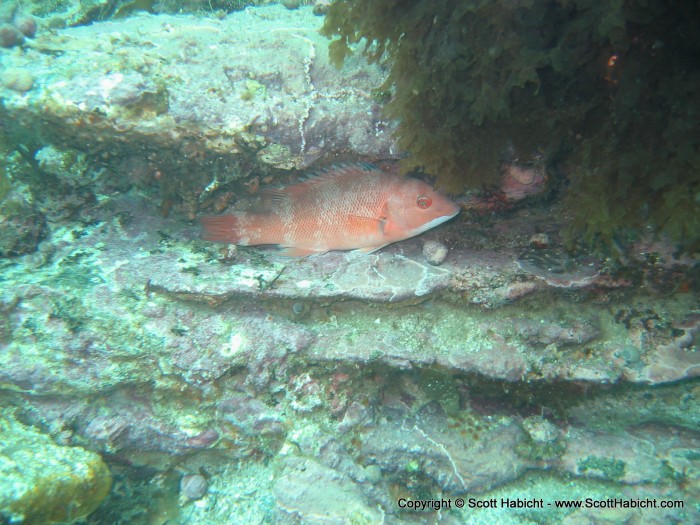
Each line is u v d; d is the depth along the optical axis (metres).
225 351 0.59
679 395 0.58
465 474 0.59
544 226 0.65
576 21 0.45
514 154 0.59
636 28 0.44
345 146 0.60
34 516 0.48
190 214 0.67
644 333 0.58
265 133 0.57
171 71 0.57
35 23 0.60
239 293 0.59
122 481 0.60
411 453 0.59
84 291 0.58
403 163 0.57
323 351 0.60
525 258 0.62
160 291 0.59
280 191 0.64
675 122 0.45
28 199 0.63
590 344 0.59
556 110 0.52
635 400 0.59
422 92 0.51
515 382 0.60
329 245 0.65
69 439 0.56
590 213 0.51
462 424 0.61
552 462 0.59
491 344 0.60
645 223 0.51
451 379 0.61
